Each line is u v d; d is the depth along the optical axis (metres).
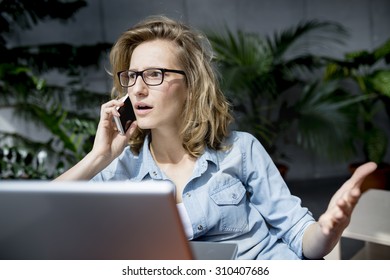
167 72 0.99
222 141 1.11
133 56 1.03
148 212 0.52
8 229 0.56
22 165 2.64
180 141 1.06
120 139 1.08
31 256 0.58
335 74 3.40
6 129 3.64
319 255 0.92
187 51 1.03
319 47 3.88
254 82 2.97
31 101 2.97
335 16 3.86
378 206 1.51
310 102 3.10
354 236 1.30
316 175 3.98
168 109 1.00
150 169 1.07
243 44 3.19
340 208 0.74
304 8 3.83
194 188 1.03
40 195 0.52
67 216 0.53
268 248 1.02
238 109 3.24
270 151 3.34
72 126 2.80
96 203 0.52
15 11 3.11
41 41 3.66
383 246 1.80
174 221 0.52
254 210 1.07
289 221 1.01
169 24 1.06
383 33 3.92
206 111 1.05
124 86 1.07
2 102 3.08
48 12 3.19
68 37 3.69
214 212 1.00
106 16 3.71
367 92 3.24
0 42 3.19
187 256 0.55
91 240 0.55
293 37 3.24
